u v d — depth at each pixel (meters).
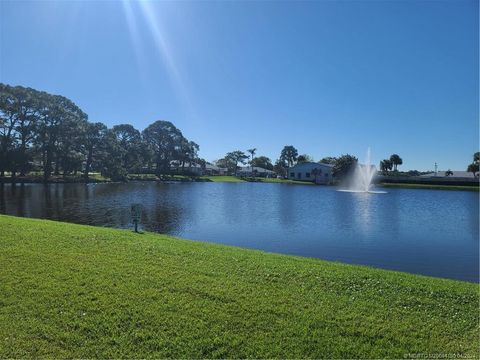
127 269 7.58
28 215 23.45
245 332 5.24
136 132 87.06
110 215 24.36
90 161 65.25
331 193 54.47
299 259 9.61
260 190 59.53
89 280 6.88
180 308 5.86
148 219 23.53
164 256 8.78
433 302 6.47
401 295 6.75
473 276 11.95
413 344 5.08
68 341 4.95
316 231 20.02
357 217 26.31
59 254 8.51
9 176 58.84
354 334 5.29
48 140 58.41
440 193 62.09
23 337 5.01
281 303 6.16
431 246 16.53
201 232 19.16
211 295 6.36
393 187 79.25
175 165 107.88
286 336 5.17
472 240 18.02
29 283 6.67
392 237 18.62
